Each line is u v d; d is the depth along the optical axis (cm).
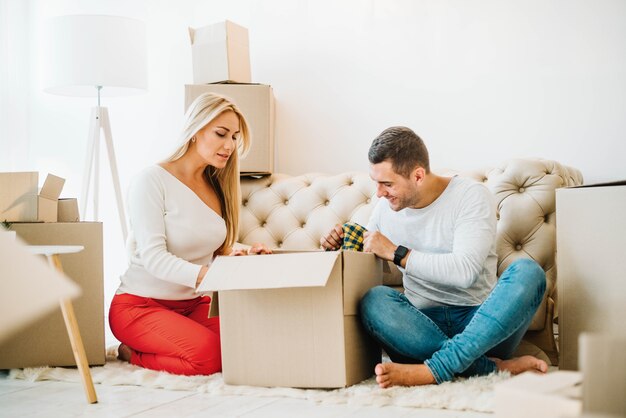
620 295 177
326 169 324
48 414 166
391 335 185
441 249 198
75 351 178
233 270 184
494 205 196
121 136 364
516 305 173
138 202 215
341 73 322
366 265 195
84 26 311
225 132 221
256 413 162
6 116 371
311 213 287
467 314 196
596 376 66
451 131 303
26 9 383
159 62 357
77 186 376
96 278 225
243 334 190
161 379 198
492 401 158
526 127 291
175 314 216
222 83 302
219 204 234
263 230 294
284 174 311
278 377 186
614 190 178
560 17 286
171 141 355
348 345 182
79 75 310
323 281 168
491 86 296
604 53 280
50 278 64
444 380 176
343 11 322
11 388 199
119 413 165
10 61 374
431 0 306
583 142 282
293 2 330
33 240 221
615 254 178
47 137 380
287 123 331
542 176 241
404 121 311
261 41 336
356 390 176
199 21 350
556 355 221
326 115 325
